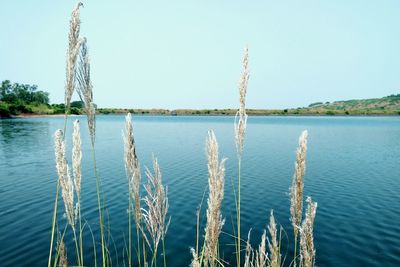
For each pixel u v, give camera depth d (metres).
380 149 44.34
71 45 3.87
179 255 11.92
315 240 13.66
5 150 39.84
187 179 24.41
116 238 13.25
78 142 4.50
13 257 11.58
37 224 14.69
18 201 18.23
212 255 4.24
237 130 4.90
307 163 32.84
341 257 12.09
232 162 32.97
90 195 19.55
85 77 4.24
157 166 4.36
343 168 29.95
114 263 11.12
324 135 67.81
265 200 19.20
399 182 24.03
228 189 21.92
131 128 4.49
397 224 15.42
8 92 168.38
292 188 5.15
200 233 13.96
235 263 11.26
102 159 33.59
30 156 35.22
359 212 17.22
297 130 82.31
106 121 138.12
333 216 16.61
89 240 13.04
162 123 121.00
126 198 18.86
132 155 4.56
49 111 160.50
